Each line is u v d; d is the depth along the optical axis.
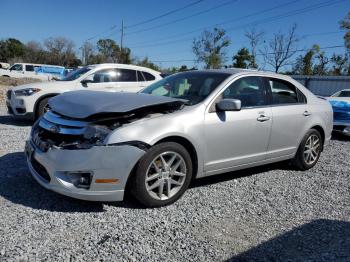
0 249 2.97
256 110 4.85
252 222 3.83
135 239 3.28
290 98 5.54
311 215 4.10
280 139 5.23
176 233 3.45
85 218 3.62
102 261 2.91
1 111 11.56
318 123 5.84
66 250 3.02
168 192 4.03
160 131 3.83
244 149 4.74
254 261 3.06
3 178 4.56
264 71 5.34
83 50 73.25
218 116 4.39
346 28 37.31
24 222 3.45
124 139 3.64
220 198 4.42
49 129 3.86
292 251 3.26
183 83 4.98
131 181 3.79
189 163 4.13
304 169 5.86
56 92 8.94
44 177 3.87
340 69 44.53
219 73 4.93
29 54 82.12
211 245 3.28
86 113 3.73
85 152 3.58
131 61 69.62
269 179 5.32
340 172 5.90
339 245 3.42
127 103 3.86
